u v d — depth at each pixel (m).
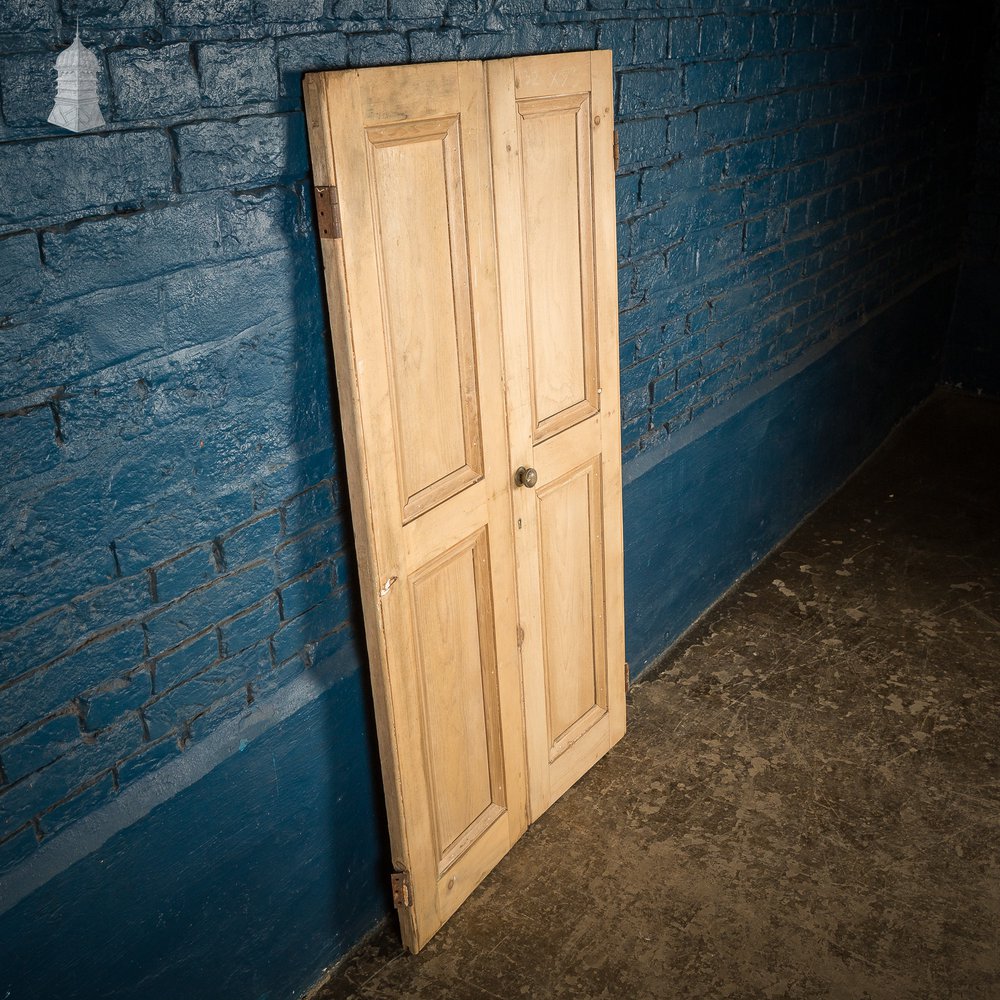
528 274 2.48
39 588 1.69
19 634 1.68
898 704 3.40
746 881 2.74
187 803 2.02
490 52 2.30
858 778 3.09
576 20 2.53
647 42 2.79
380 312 2.05
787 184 3.71
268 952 2.34
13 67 1.48
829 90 3.81
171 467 1.85
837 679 3.54
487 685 2.65
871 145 4.27
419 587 2.34
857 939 2.55
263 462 2.03
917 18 4.35
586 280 2.68
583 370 2.75
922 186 4.90
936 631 3.78
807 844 2.85
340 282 1.96
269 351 1.98
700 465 3.62
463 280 2.27
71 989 1.88
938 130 4.89
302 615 2.22
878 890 2.69
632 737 3.31
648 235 3.01
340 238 1.93
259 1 1.80
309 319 2.05
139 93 1.65
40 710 1.74
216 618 2.02
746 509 4.06
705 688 3.53
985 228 5.45
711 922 2.62
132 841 1.92
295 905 2.38
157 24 1.66
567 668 2.96
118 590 1.82
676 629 3.78
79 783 1.83
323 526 2.21
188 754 2.02
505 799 2.79
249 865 2.21
